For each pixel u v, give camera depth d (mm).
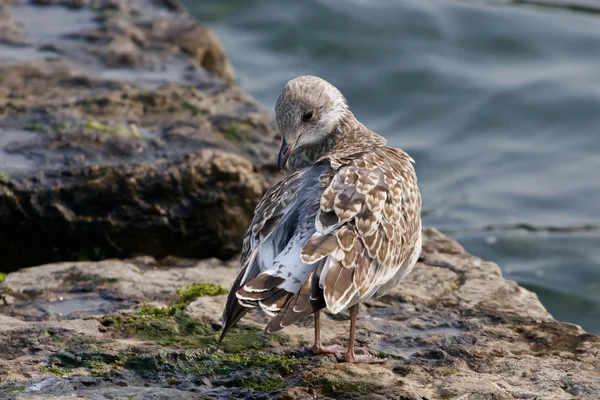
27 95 16156
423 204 19766
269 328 7699
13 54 18172
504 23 25844
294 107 10484
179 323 9977
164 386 8789
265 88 23469
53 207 12883
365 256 8438
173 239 13242
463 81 23797
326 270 8086
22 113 15398
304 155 10938
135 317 10102
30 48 18531
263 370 9039
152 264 12273
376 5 26391
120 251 13086
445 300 10797
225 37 25625
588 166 20828
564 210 19344
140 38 19375
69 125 14984
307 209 8633
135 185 13109
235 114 15750
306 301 7906
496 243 18188
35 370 8938
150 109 15938
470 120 22656
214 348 9484
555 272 17172
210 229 13320
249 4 26828
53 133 14539
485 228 18812
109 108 15789
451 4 26531
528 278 16969
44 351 9320
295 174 9156
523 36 25391
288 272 8078
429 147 21828
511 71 24188
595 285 16781
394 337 9914
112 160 13711
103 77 17312
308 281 8031
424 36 25516
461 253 12344
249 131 15195
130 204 13078
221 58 20000
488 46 25156
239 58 24719
